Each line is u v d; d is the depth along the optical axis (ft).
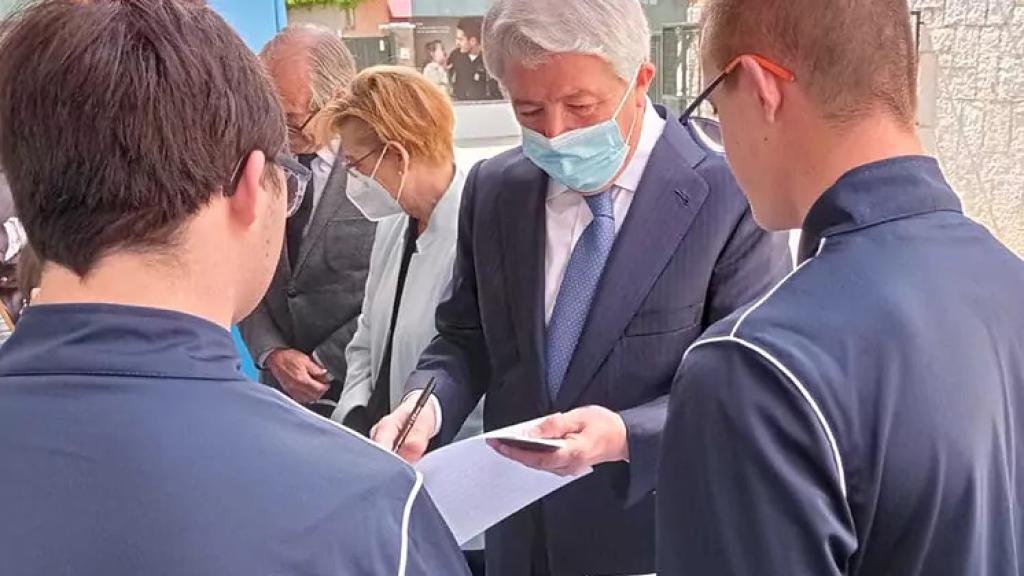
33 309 2.06
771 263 4.55
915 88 2.63
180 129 2.02
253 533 1.86
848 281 2.43
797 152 2.65
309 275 6.90
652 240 4.50
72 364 1.97
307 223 6.92
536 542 4.96
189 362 2.02
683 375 2.50
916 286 2.43
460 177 5.85
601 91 4.31
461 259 5.25
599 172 4.52
